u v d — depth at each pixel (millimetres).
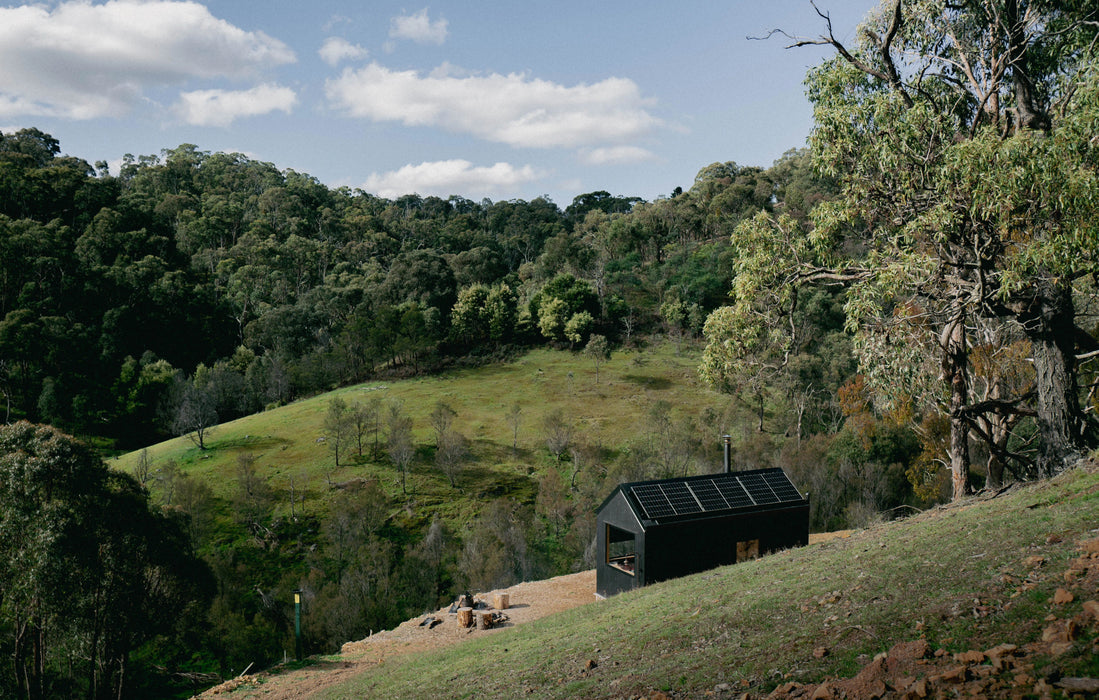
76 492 28547
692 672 8719
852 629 8273
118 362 108875
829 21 19109
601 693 9070
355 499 61750
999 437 22500
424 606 51250
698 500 24453
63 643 29703
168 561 32219
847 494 62531
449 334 117312
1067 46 18406
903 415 21047
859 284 18297
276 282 154250
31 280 115125
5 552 26750
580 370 103625
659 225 169750
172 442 84688
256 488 64500
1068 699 4754
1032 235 15867
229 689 19875
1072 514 10633
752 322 21641
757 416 83188
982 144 15133
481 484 70375
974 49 19906
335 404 78562
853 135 18469
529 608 25984
